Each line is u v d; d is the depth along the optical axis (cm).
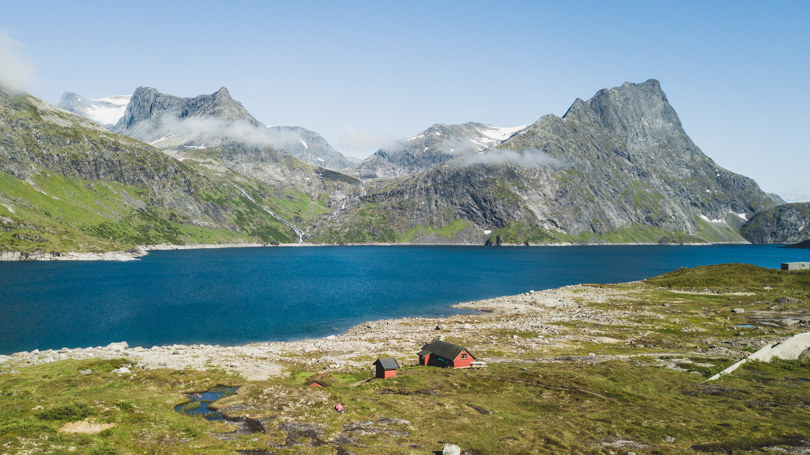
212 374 7062
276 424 5084
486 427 5156
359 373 7594
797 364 7812
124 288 18350
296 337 11350
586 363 8262
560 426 5203
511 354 9069
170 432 4659
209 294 17712
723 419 5462
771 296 15650
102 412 4928
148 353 8756
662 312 13688
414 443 4681
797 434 4922
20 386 6203
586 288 19388
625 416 5550
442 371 7631
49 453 3944
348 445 4588
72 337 10681
